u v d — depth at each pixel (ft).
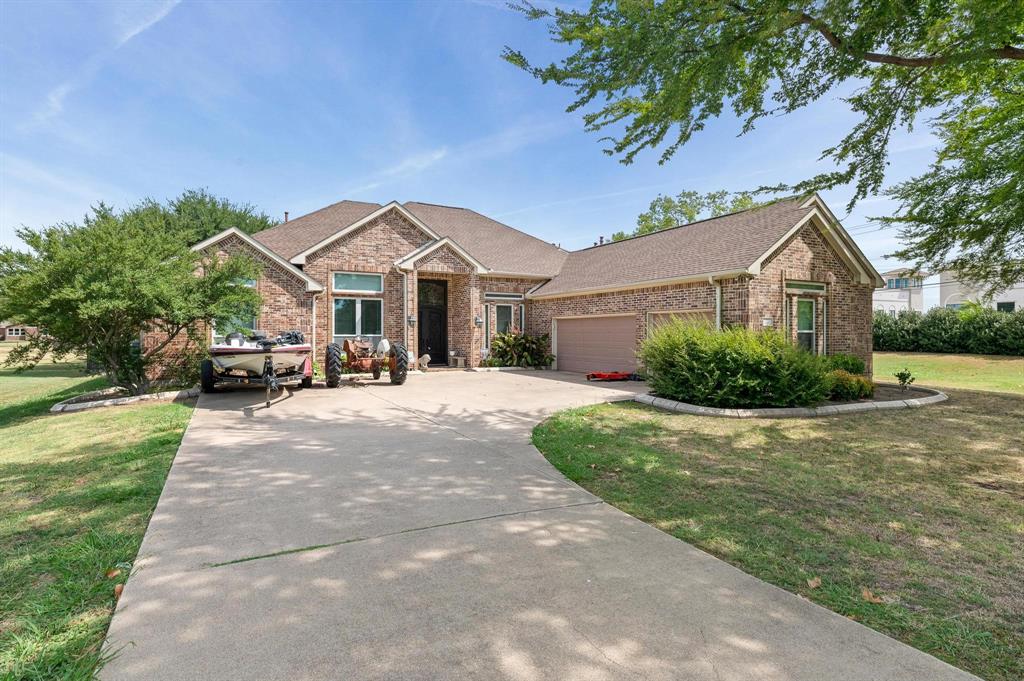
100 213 47.75
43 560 10.50
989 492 15.49
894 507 14.16
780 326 41.86
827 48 19.43
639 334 50.08
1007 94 24.70
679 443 21.66
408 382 46.11
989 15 16.24
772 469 17.84
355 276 56.08
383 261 57.11
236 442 21.33
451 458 18.92
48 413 32.17
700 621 8.33
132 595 9.01
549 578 9.80
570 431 23.73
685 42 18.04
